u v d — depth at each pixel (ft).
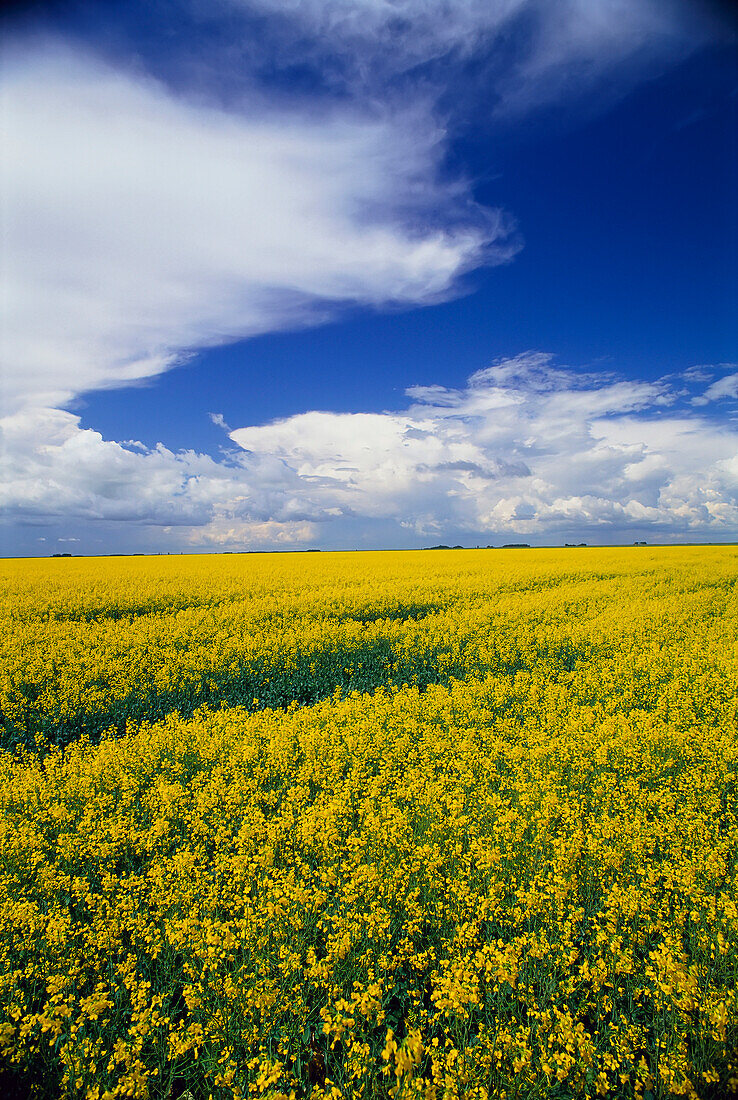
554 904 15.99
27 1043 13.42
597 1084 11.78
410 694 35.32
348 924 15.06
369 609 63.62
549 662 44.86
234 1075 12.18
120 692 39.75
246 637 49.24
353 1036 12.76
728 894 16.87
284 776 25.79
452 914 16.24
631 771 25.88
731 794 23.58
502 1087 11.85
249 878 17.92
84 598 71.56
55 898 17.79
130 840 20.54
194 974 14.39
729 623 55.01
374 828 19.60
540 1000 13.65
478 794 23.03
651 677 39.22
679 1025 12.76
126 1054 12.16
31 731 36.19
